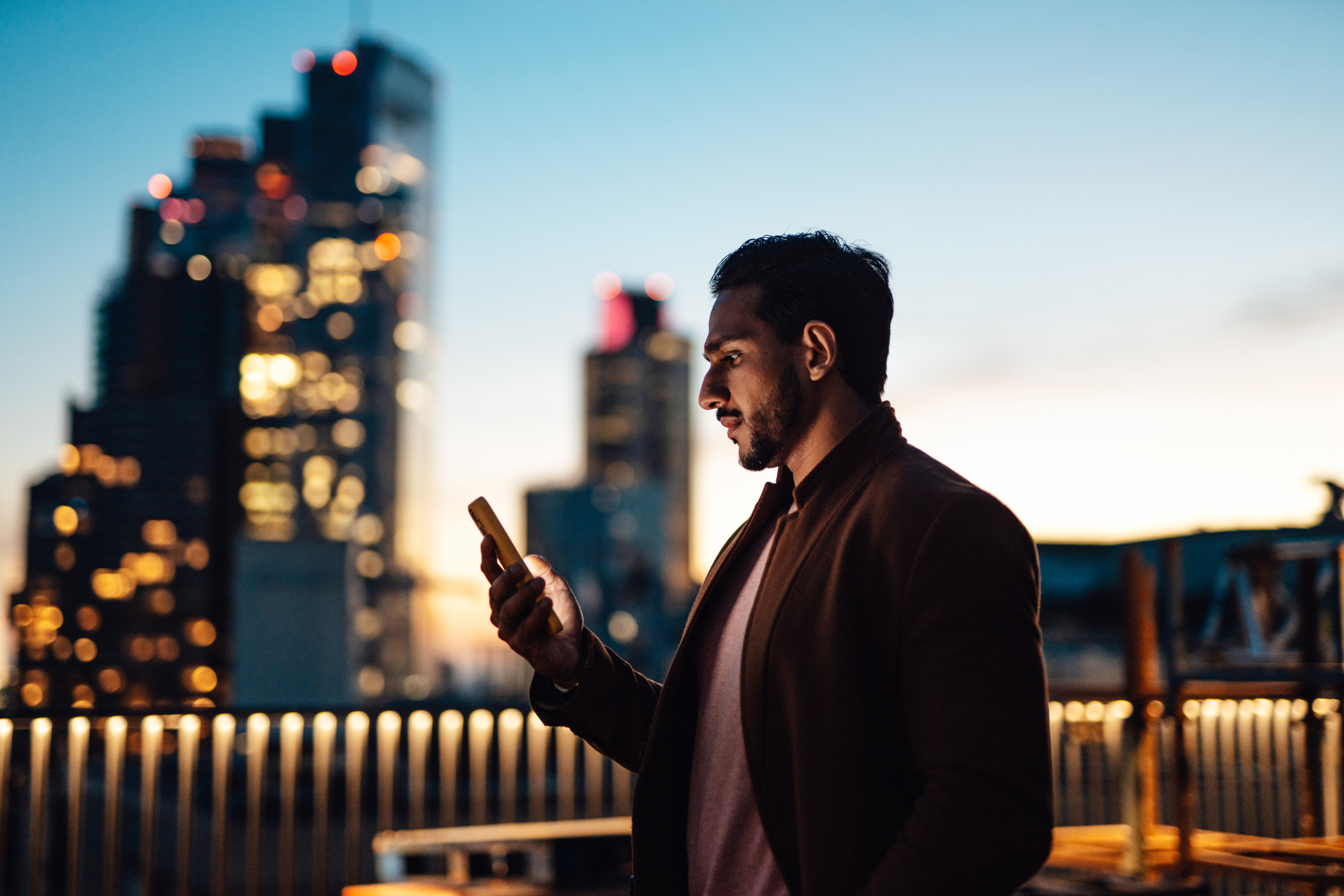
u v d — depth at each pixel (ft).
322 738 14.82
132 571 629.51
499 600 4.65
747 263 4.65
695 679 4.90
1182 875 11.35
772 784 4.09
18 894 14.39
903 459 4.28
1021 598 3.73
